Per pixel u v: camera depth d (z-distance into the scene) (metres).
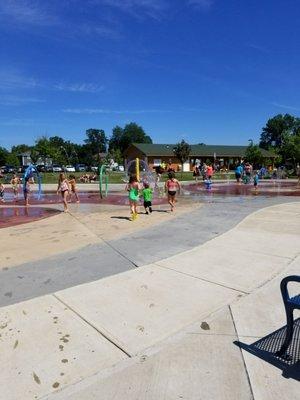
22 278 6.62
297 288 5.94
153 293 5.82
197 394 3.46
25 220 13.48
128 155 83.00
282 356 3.99
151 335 4.53
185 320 4.90
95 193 25.80
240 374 3.73
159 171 49.25
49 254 8.20
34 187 33.69
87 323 4.86
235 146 86.38
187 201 18.72
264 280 6.34
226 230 10.31
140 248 8.52
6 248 8.88
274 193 23.33
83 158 139.00
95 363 3.98
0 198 22.31
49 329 4.71
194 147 82.25
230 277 6.50
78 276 6.66
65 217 13.94
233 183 35.59
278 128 140.00
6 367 3.93
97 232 10.58
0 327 4.77
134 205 12.89
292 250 8.15
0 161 115.12
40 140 95.75
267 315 4.99
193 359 4.00
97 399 3.43
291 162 65.44
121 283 6.27
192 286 6.09
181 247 8.52
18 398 3.48
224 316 4.99
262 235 9.62
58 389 3.58
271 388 3.52
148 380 3.68
